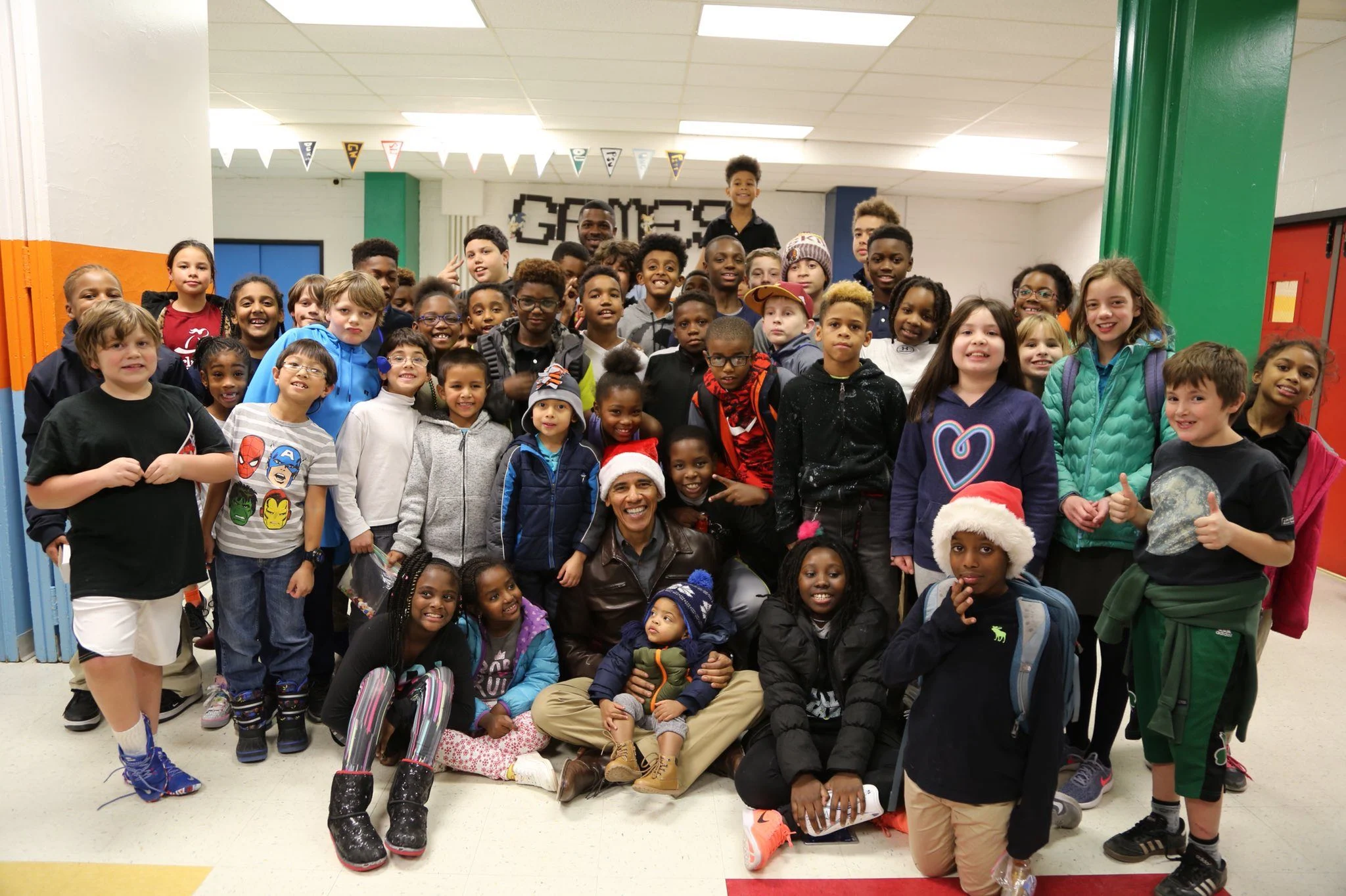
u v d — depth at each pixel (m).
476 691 2.34
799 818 1.89
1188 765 1.71
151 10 3.12
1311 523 2.14
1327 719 2.62
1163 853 1.87
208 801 2.06
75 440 1.87
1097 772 2.14
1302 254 4.54
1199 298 2.60
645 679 2.21
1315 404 4.45
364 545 2.41
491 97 6.54
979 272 10.16
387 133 7.69
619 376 2.55
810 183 9.16
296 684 2.33
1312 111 4.45
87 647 1.88
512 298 3.08
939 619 1.67
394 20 4.95
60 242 2.76
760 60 5.50
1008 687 1.64
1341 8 2.99
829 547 2.14
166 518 1.96
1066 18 4.63
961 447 2.08
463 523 2.48
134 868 1.79
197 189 3.44
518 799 2.11
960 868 1.73
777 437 2.39
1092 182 8.52
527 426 2.51
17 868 1.78
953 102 6.38
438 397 2.67
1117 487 2.09
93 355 1.91
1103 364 2.18
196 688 2.61
